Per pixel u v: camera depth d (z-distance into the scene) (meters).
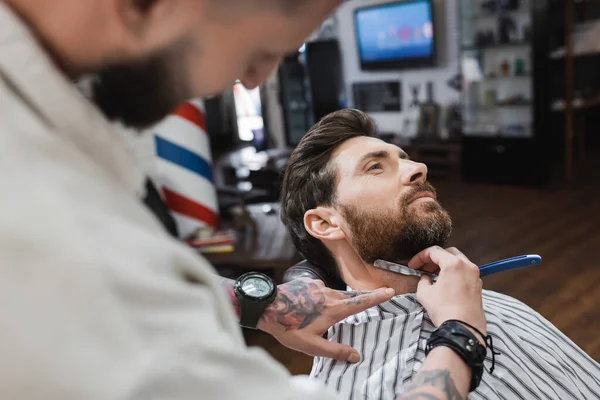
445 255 1.01
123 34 0.41
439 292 0.92
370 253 1.20
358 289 1.25
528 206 4.93
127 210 0.42
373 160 1.22
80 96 0.41
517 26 5.57
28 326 0.35
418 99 6.78
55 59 0.42
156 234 0.44
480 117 6.05
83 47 0.41
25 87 0.39
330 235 1.24
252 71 0.50
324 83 7.27
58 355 0.34
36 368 0.34
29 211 0.36
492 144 5.68
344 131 1.27
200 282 0.47
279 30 0.45
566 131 5.49
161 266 0.41
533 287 3.37
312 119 7.54
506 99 5.86
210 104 8.76
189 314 0.41
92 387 0.34
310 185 1.27
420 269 1.17
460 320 0.85
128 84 0.44
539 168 5.41
